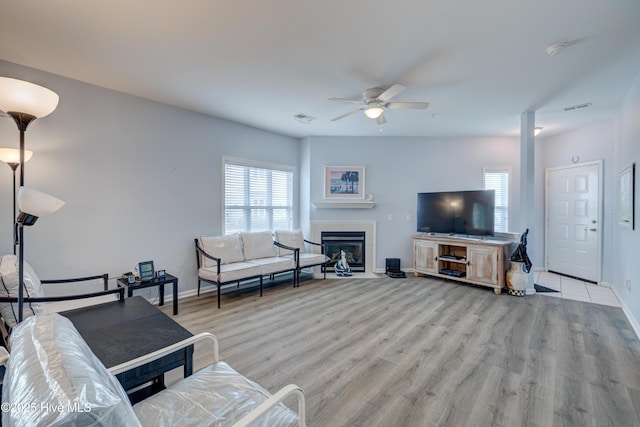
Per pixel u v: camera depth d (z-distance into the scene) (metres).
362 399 1.93
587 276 4.92
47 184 3.02
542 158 5.70
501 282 4.24
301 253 5.31
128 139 3.55
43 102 1.72
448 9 2.01
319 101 3.75
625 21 2.13
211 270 3.86
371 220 5.64
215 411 1.21
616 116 4.27
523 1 1.93
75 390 0.75
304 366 2.33
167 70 2.92
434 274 5.05
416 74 2.99
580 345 2.67
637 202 3.19
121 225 3.52
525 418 1.76
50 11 2.02
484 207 4.66
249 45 2.46
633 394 1.98
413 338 2.82
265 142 5.16
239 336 2.88
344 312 3.52
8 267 2.15
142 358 1.30
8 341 1.92
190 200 4.16
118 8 2.00
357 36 2.33
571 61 2.74
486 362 2.38
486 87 3.33
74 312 1.89
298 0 1.92
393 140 5.65
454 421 1.73
